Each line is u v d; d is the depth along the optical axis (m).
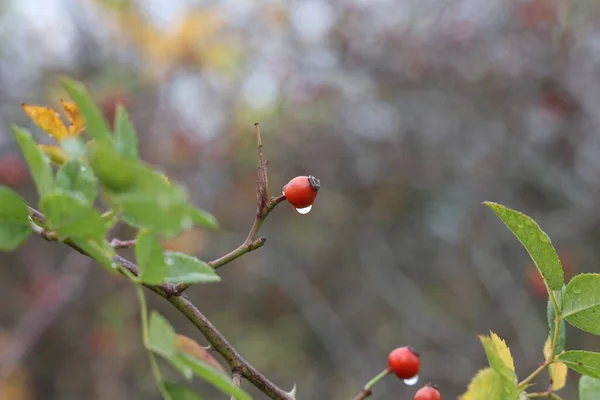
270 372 8.23
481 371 1.32
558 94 7.46
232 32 8.53
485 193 7.80
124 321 7.13
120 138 0.94
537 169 7.53
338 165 8.38
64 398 6.71
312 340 8.55
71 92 0.88
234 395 0.95
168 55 7.95
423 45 7.94
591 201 7.09
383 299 8.36
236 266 8.30
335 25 8.23
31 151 1.01
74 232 1.01
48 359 6.77
